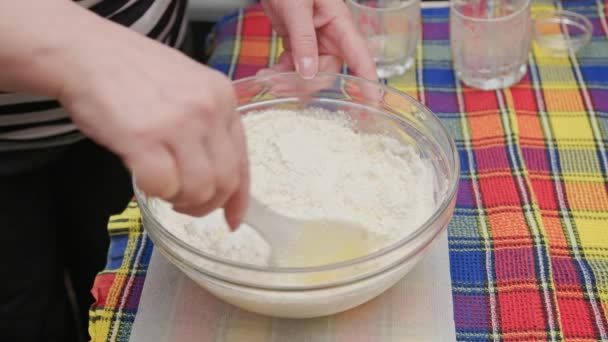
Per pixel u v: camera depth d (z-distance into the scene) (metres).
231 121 0.49
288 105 0.84
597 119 0.92
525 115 0.94
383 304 0.69
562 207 0.80
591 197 0.81
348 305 0.63
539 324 0.67
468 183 0.83
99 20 0.51
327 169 0.76
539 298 0.69
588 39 1.06
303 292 0.59
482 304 0.69
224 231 0.68
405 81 1.02
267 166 0.76
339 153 0.78
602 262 0.73
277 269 0.57
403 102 0.77
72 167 1.10
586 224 0.77
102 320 0.71
